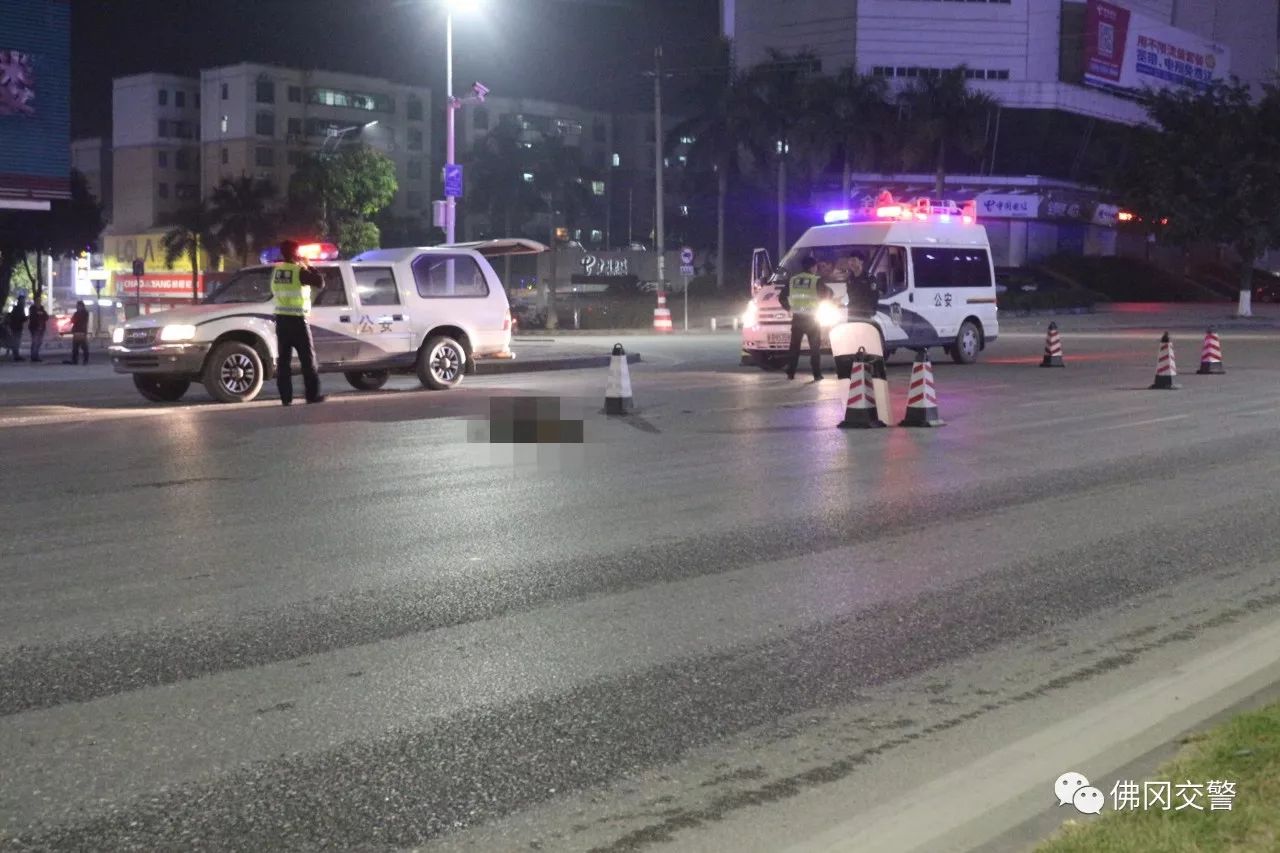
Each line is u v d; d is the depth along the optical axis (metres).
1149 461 12.36
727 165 73.50
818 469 11.77
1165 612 7.10
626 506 9.98
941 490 10.72
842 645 6.44
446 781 4.68
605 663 6.11
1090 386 20.23
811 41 86.69
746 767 4.85
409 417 15.73
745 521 9.43
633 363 26.81
